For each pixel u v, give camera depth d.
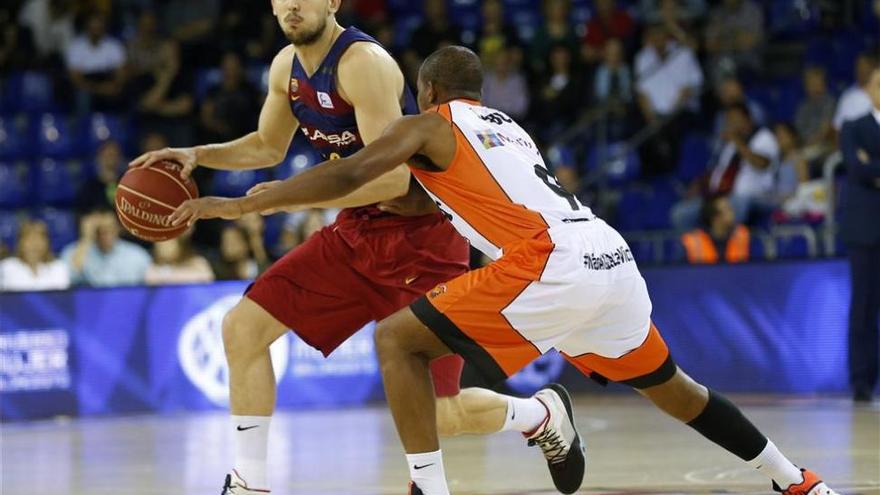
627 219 23.16
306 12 8.83
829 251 19.77
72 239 23.23
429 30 25.45
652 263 19.19
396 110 8.95
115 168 23.28
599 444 13.27
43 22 27.50
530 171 8.02
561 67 25.38
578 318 7.93
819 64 25.53
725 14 25.70
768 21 27.02
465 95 8.33
